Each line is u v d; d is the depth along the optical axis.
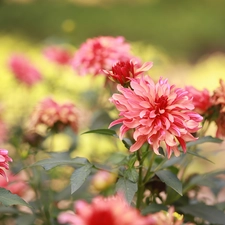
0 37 3.93
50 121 1.35
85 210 0.80
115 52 1.35
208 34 4.75
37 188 1.35
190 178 1.23
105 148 1.73
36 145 1.36
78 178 1.05
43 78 1.94
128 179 1.05
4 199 1.03
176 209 1.16
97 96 1.78
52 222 1.27
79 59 1.37
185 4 5.57
